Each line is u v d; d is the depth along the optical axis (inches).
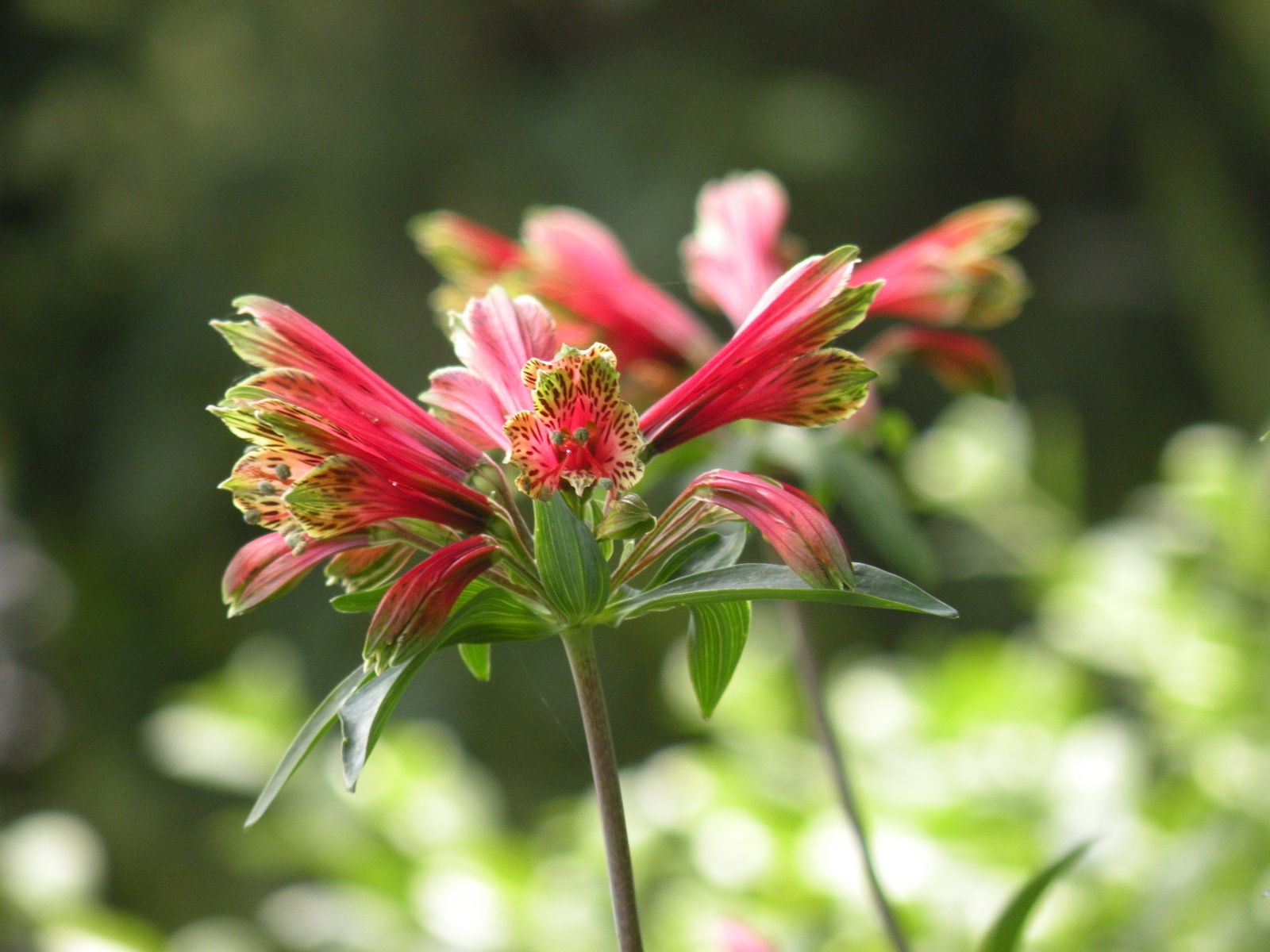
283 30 146.2
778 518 34.4
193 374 143.8
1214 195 142.7
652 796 59.9
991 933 37.0
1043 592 64.2
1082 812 51.8
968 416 64.6
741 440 40.0
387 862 56.1
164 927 135.9
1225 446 62.0
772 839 53.0
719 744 66.8
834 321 34.7
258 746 64.1
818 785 56.1
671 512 35.1
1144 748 60.0
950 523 119.3
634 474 34.5
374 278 143.9
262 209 144.9
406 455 34.6
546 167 141.0
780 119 139.9
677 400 34.9
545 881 56.8
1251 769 53.3
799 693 63.3
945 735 57.1
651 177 135.9
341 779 59.9
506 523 34.8
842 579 34.1
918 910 49.0
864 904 49.3
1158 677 58.2
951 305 40.8
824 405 35.1
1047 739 56.1
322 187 143.6
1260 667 56.6
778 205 40.9
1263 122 143.1
